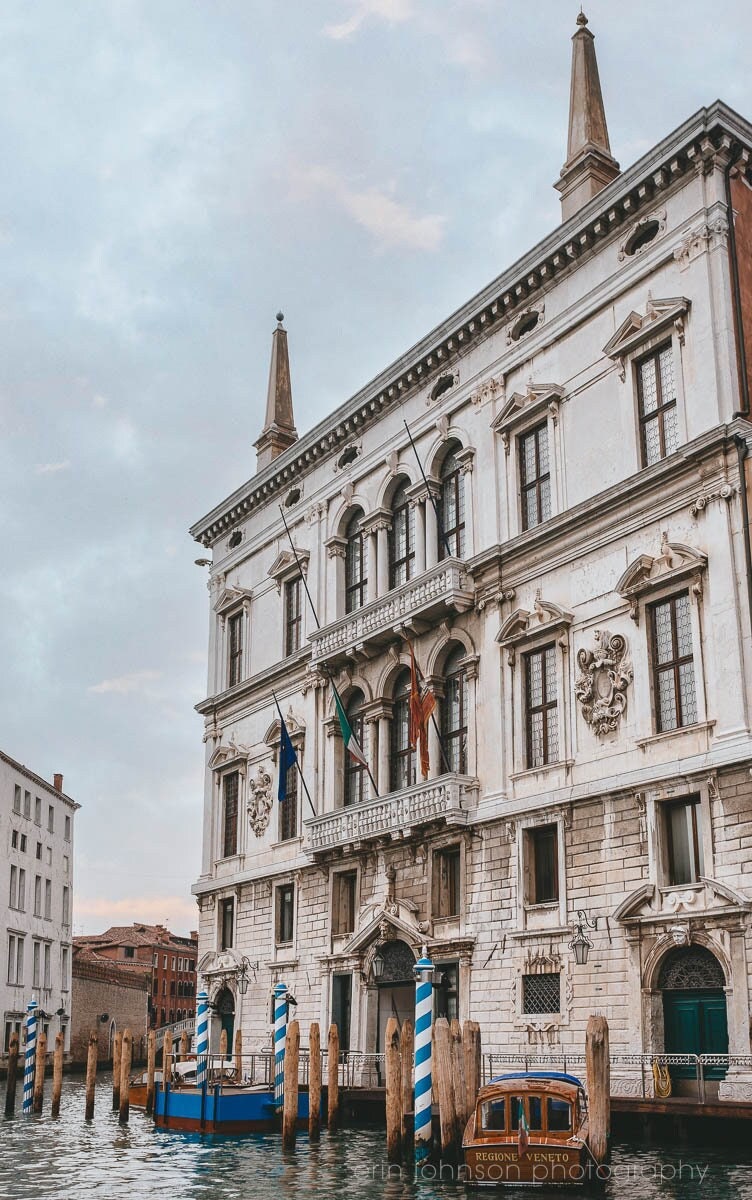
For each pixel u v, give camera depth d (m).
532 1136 19.55
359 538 39.41
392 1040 22.52
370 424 39.00
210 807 44.78
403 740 35.69
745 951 24.08
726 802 25.06
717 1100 23.53
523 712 30.77
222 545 47.84
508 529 32.41
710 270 27.73
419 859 33.12
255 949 40.34
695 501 26.95
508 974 29.45
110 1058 84.62
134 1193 20.28
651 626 27.75
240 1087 30.17
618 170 34.06
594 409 30.41
